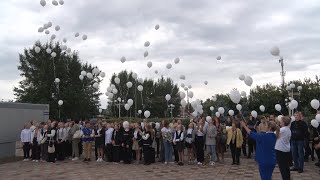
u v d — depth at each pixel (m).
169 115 48.62
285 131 7.59
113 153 14.38
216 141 13.41
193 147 14.03
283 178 7.56
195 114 15.09
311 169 11.13
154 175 10.77
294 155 10.70
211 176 10.35
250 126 14.51
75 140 15.51
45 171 12.05
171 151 13.73
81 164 13.90
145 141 13.60
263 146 6.66
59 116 32.09
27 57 34.59
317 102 10.56
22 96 33.44
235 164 12.95
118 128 14.28
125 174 11.06
